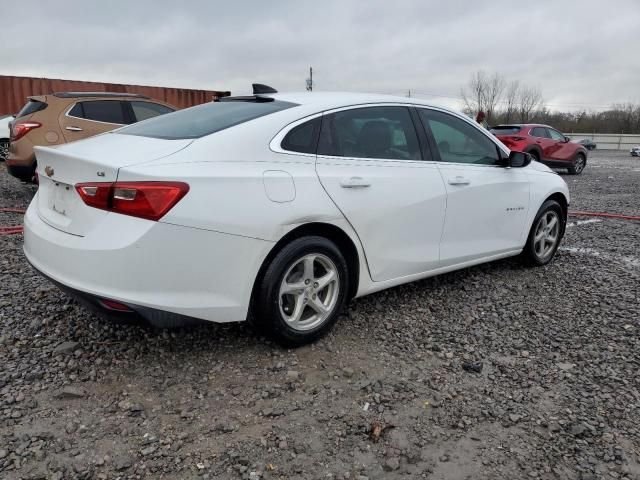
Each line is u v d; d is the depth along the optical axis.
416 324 3.79
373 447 2.44
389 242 3.63
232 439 2.45
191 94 16.23
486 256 4.55
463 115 4.41
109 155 2.84
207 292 2.83
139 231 2.61
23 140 7.62
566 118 67.38
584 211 9.19
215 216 2.76
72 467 2.23
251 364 3.10
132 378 2.92
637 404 2.86
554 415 2.74
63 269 2.78
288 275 3.15
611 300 4.38
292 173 3.12
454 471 2.31
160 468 2.25
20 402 2.66
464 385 3.00
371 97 3.79
